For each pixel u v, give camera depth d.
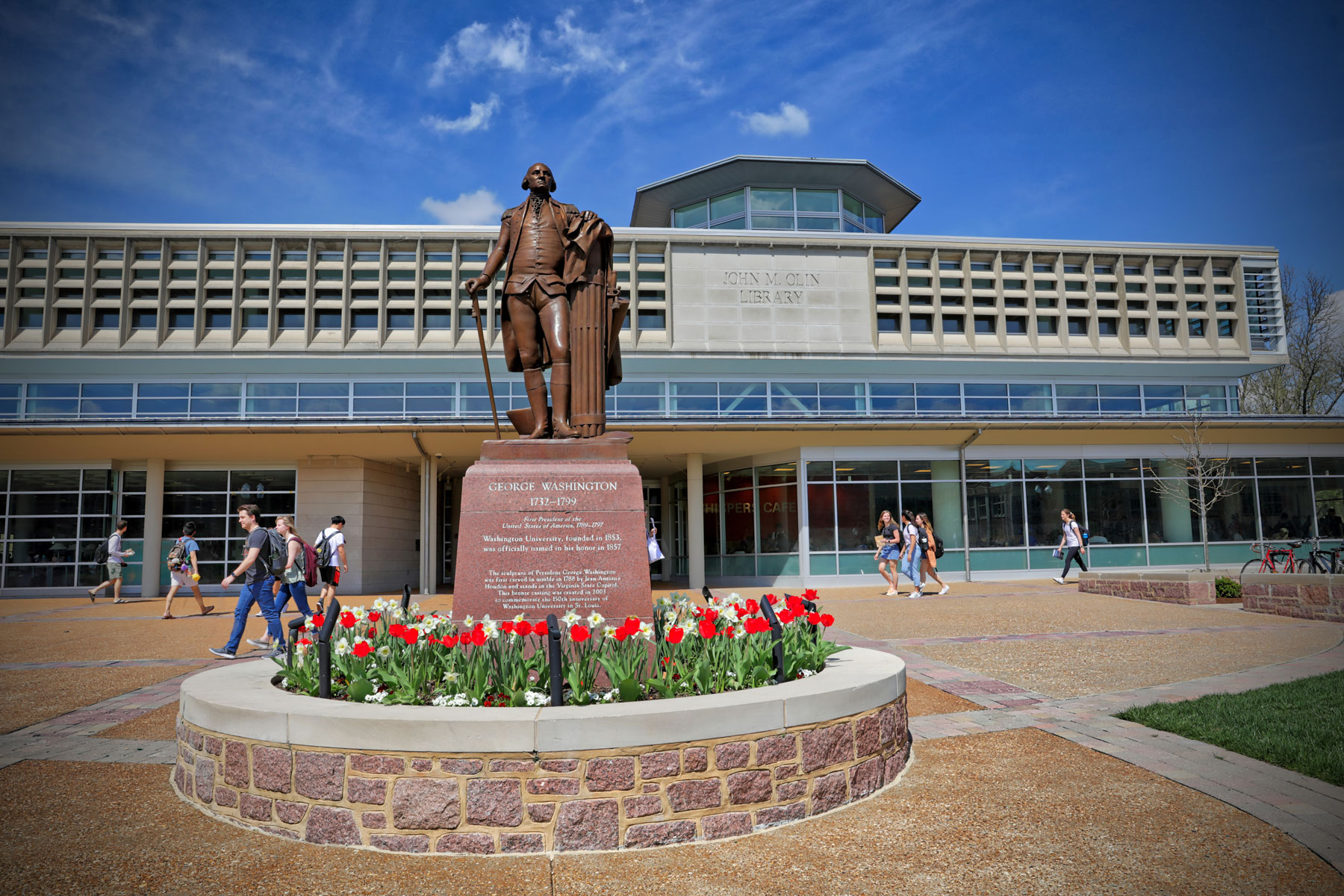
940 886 3.66
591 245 7.06
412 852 4.05
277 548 10.76
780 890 3.62
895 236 30.94
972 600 17.17
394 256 29.39
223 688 5.11
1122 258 32.31
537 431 6.89
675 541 30.31
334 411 28.47
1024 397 31.00
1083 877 3.72
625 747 4.12
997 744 6.02
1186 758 5.50
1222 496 25.30
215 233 28.73
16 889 3.65
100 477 23.95
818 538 23.56
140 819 4.52
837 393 29.78
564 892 3.62
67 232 28.38
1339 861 3.83
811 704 4.57
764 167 33.50
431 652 5.35
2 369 28.08
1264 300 33.03
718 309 29.72
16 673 9.54
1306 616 13.40
